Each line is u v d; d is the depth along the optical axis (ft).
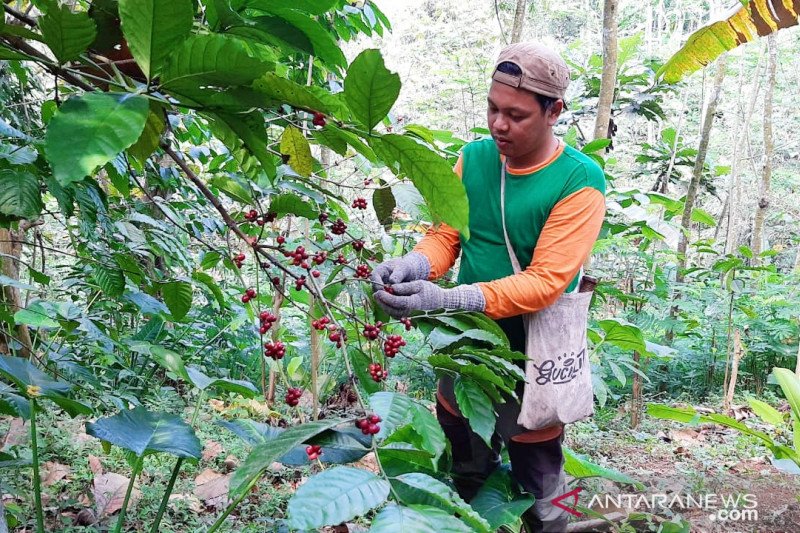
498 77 5.25
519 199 5.68
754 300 20.04
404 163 3.57
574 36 46.16
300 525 2.76
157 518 5.34
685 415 9.29
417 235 9.59
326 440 3.66
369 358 5.35
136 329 14.05
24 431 9.53
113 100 2.62
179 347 12.95
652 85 18.42
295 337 13.50
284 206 5.26
